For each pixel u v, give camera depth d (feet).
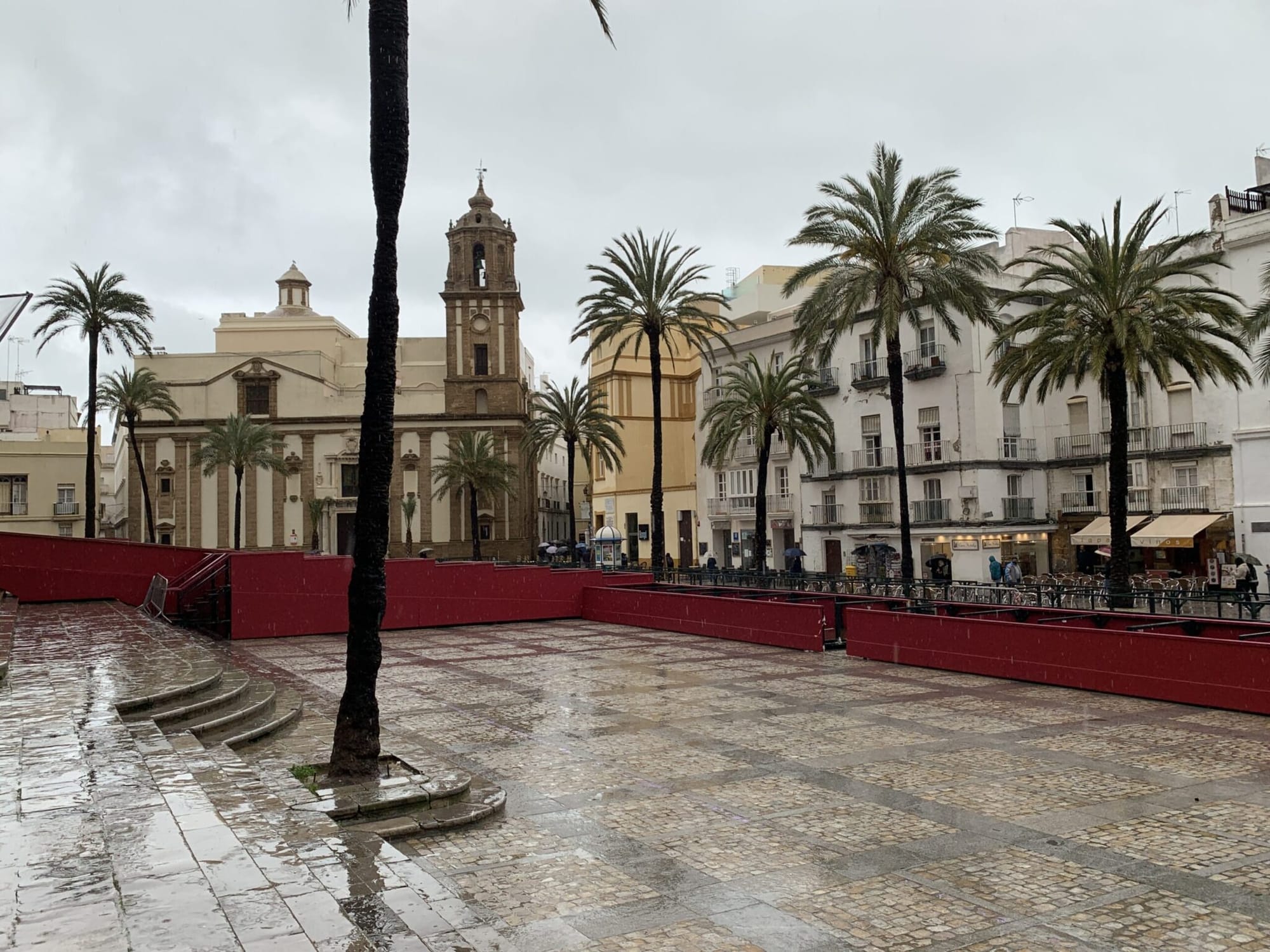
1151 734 40.93
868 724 43.70
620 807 30.99
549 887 23.77
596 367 223.10
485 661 67.97
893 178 93.50
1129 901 22.45
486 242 231.91
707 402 179.01
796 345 106.83
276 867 19.34
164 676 42.27
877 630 65.10
